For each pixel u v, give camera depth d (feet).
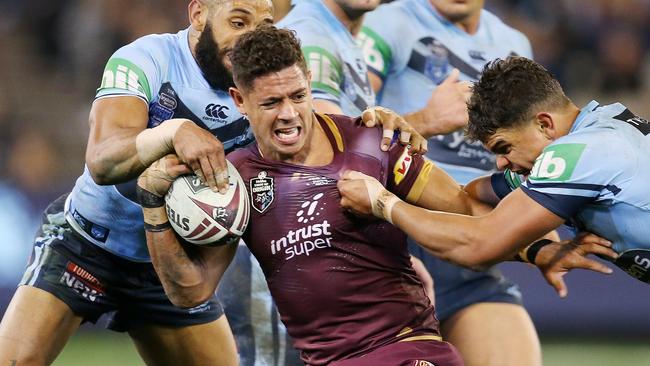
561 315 126.52
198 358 72.18
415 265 72.43
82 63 165.99
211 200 55.11
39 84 163.63
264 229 56.75
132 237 67.46
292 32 55.62
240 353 76.69
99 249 68.03
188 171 55.52
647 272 57.82
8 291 130.62
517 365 76.74
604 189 55.36
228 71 63.36
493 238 55.36
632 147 55.42
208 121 65.00
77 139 158.71
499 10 163.84
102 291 68.64
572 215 56.24
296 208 56.24
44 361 66.18
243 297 75.56
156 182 55.83
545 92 56.59
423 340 56.54
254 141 65.21
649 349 120.57
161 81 63.46
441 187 59.16
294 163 56.90
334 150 57.26
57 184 152.97
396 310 56.39
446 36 84.38
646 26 164.45
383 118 58.49
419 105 83.97
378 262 56.34
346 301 56.08
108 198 65.87
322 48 72.69
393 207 55.11
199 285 58.23
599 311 126.00
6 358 64.39
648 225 55.62
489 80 57.21
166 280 58.13
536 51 161.48
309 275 56.24
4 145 155.12
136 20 166.40
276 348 75.31
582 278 126.72
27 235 132.98
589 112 57.21
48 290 66.80
